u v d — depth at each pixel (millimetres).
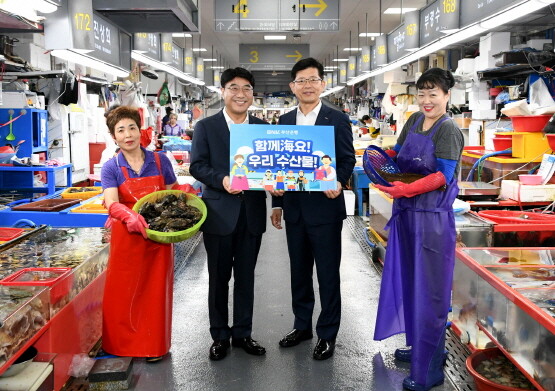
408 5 11766
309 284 3379
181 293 4500
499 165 5113
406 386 2838
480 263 3062
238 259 3209
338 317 3221
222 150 3082
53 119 7199
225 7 8023
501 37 6586
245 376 2992
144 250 2994
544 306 2297
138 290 3072
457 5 5598
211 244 3100
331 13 8023
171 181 3338
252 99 3107
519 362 2455
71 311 2803
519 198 4367
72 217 3934
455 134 2676
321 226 3102
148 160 3197
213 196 3080
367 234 6156
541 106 5305
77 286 2889
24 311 2266
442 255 2730
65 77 6762
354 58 13938
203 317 3943
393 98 10805
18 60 6398
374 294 4453
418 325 2764
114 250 2969
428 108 2723
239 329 3291
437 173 2668
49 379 2396
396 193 2666
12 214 3945
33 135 6344
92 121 8547
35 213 3941
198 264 5434
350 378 2971
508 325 2590
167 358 3219
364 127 12273
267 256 5855
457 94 7832
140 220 2748
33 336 2346
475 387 2848
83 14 4926
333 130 2955
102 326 3191
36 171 5945
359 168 7855
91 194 4863
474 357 2807
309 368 3090
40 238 3492
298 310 3412
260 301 4332
